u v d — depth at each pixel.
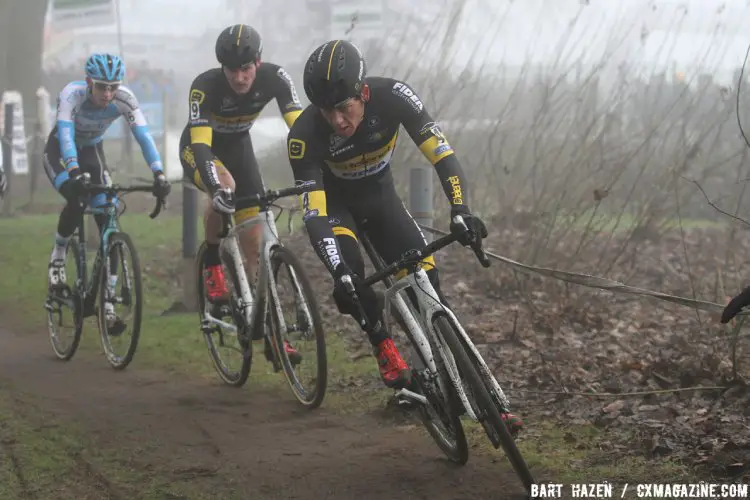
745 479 4.61
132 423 6.27
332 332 8.49
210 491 5.04
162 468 5.40
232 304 7.09
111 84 7.70
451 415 4.94
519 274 9.46
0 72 24.20
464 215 4.72
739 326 5.87
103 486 5.17
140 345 8.51
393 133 5.40
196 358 8.05
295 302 6.47
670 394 6.10
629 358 7.10
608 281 5.68
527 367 7.05
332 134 5.29
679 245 10.84
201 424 6.22
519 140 12.75
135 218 16.03
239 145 7.79
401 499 4.81
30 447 5.78
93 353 8.45
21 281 11.58
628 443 5.30
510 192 11.27
